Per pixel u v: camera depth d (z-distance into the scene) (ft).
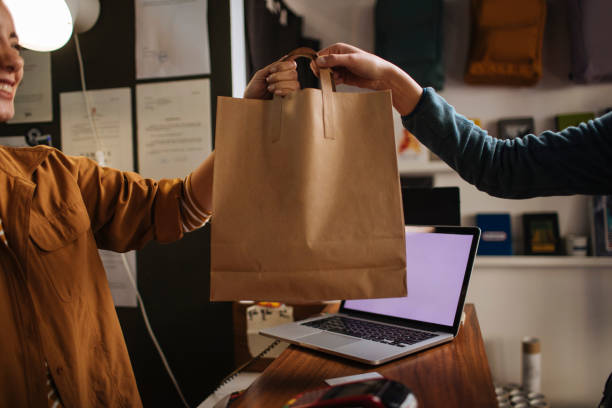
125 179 2.74
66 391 2.24
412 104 2.55
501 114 7.10
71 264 2.41
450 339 2.59
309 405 1.39
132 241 2.79
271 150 1.86
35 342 2.14
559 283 6.89
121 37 5.15
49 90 5.36
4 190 2.23
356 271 1.83
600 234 6.60
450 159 2.74
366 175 1.86
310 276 1.81
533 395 5.69
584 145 2.37
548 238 6.86
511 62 6.51
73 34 5.22
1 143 5.49
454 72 7.22
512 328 7.03
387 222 1.85
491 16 6.46
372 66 2.27
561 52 6.91
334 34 7.56
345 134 1.87
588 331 6.82
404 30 6.79
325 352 2.39
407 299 3.11
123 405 2.59
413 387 1.87
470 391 1.81
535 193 2.61
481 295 7.11
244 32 5.41
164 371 5.13
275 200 1.84
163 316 5.13
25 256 2.17
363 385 1.48
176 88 5.04
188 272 5.07
